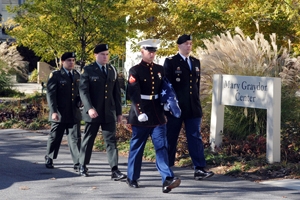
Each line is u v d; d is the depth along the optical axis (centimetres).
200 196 861
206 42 1524
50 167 1100
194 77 990
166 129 984
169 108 889
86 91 976
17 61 2848
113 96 1000
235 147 1134
